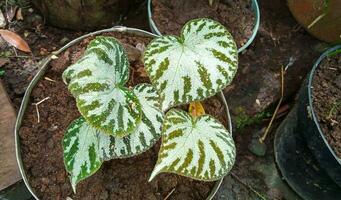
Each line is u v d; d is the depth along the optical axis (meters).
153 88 0.49
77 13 0.68
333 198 0.65
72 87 0.44
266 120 0.74
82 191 0.52
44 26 0.72
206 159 0.45
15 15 0.72
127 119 0.45
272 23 0.75
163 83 0.45
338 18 0.67
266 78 0.71
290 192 0.71
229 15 0.66
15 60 0.69
